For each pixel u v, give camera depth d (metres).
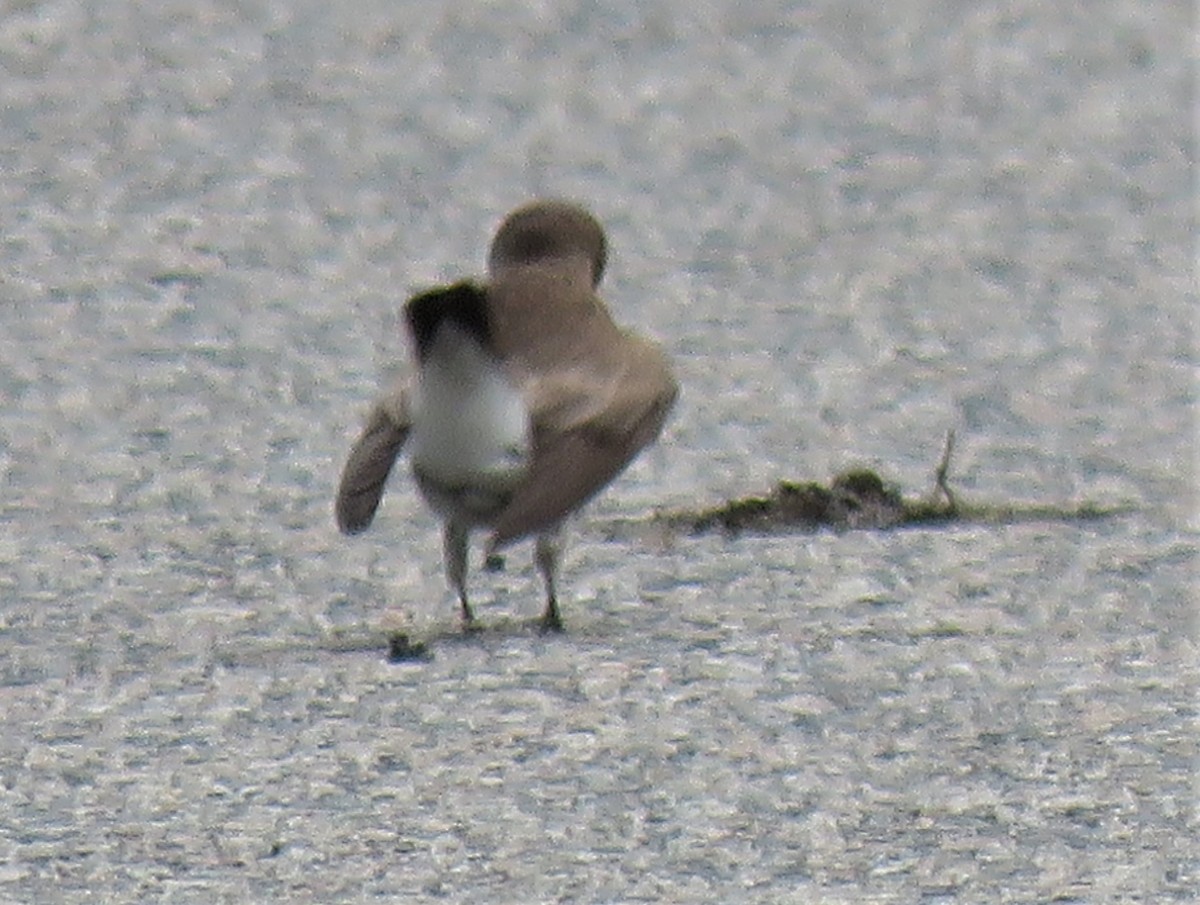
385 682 10.83
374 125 24.52
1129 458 15.20
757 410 16.19
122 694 10.66
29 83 25.52
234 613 11.98
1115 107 25.83
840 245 20.89
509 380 11.19
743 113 25.36
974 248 20.81
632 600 12.20
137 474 14.51
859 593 12.30
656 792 9.51
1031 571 12.69
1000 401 16.50
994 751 9.98
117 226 20.91
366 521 10.89
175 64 26.38
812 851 8.95
